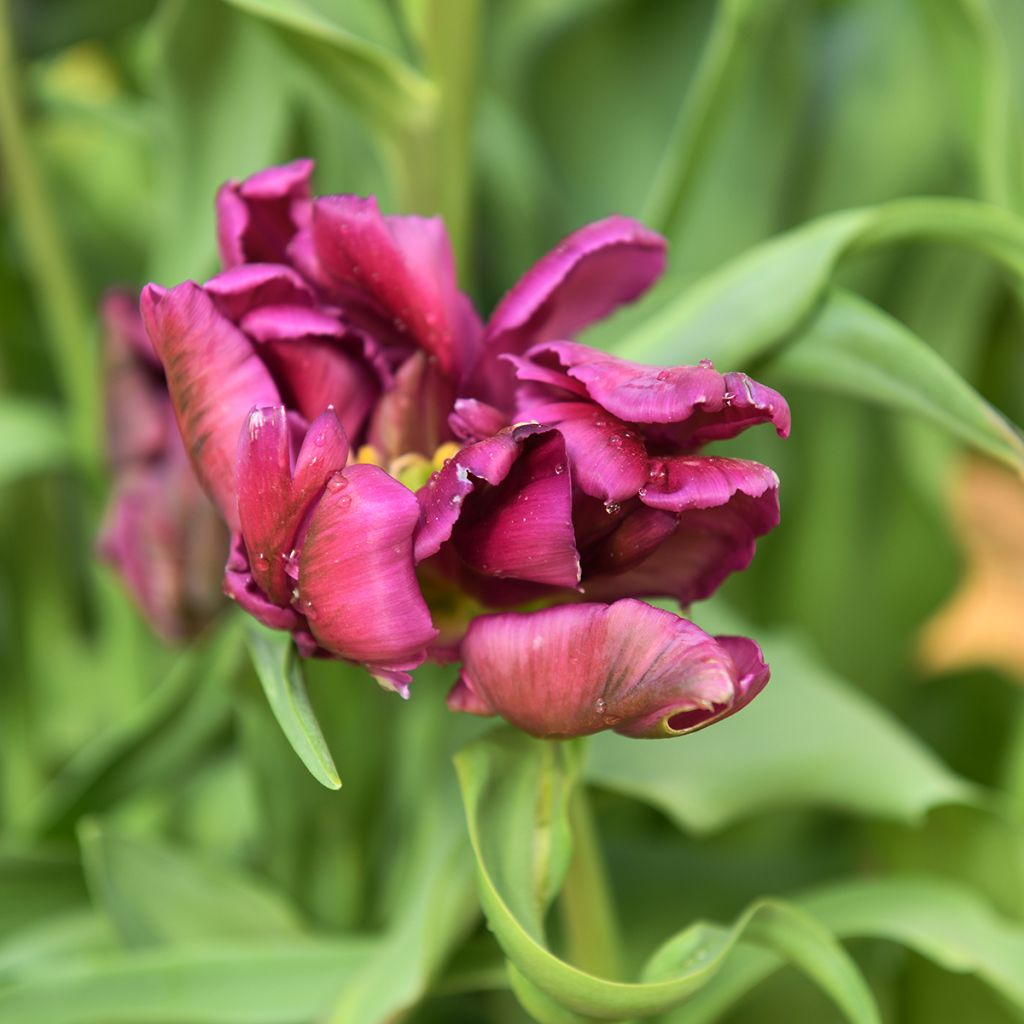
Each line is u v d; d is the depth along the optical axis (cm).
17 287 74
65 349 66
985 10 58
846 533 75
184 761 63
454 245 59
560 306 51
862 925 58
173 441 60
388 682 48
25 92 69
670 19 75
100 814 63
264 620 48
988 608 73
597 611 47
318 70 57
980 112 59
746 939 53
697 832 59
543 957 48
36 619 75
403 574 47
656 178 76
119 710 74
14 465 64
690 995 49
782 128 70
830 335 54
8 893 63
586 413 48
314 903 62
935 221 54
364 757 60
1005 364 75
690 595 50
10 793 75
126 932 60
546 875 50
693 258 73
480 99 73
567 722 47
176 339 48
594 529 48
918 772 60
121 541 61
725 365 54
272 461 47
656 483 47
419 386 50
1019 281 56
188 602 61
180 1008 57
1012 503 72
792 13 67
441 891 56
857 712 61
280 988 58
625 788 58
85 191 80
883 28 73
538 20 75
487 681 48
